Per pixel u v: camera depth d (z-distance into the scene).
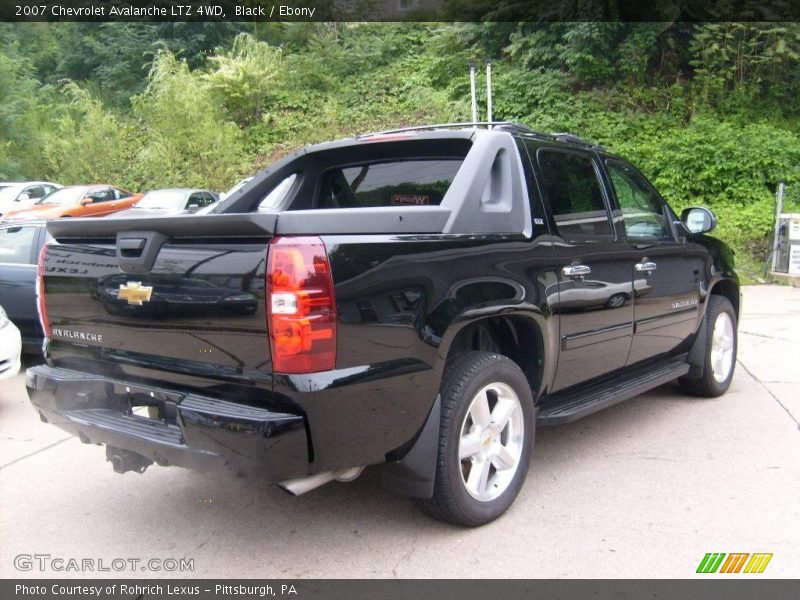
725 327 5.73
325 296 2.71
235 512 3.72
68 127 19.34
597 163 4.51
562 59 18.09
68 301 3.45
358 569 3.10
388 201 4.48
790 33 16.70
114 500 3.90
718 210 15.04
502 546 3.28
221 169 17.31
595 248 4.13
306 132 19.56
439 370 3.12
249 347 2.76
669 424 5.03
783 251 12.56
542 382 3.80
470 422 3.39
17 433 5.06
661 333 4.85
